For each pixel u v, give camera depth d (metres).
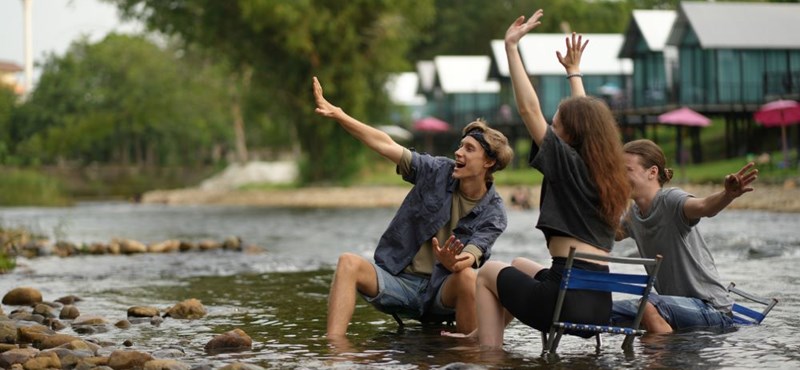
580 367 9.06
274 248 26.34
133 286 16.94
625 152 11.20
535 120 9.16
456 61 99.62
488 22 133.25
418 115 113.69
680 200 10.80
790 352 9.57
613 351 9.81
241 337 10.54
